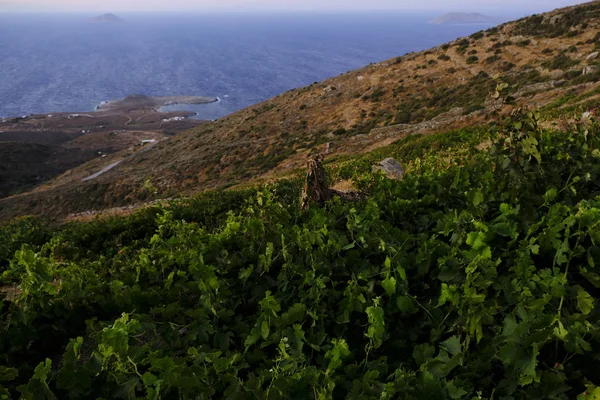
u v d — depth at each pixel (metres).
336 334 3.87
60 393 3.50
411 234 5.26
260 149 67.69
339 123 68.81
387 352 3.75
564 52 57.78
